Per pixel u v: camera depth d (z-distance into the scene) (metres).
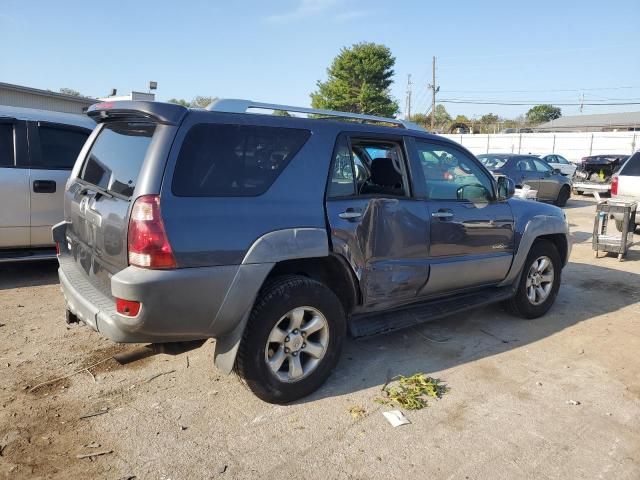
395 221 3.92
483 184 4.79
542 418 3.41
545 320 5.38
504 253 4.85
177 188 2.96
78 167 4.07
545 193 16.27
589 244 9.94
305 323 3.51
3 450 2.90
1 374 3.79
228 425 3.22
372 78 54.47
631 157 9.73
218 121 3.18
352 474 2.80
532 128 68.44
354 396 3.62
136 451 2.94
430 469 2.86
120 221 2.99
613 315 5.61
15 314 5.00
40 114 6.20
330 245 3.51
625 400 3.69
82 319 3.31
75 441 3.01
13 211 5.86
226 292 3.07
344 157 3.74
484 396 3.69
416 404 3.50
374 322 4.04
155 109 3.03
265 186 3.30
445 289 4.48
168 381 3.76
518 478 2.80
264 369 3.31
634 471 2.89
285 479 2.75
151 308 2.87
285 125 3.48
